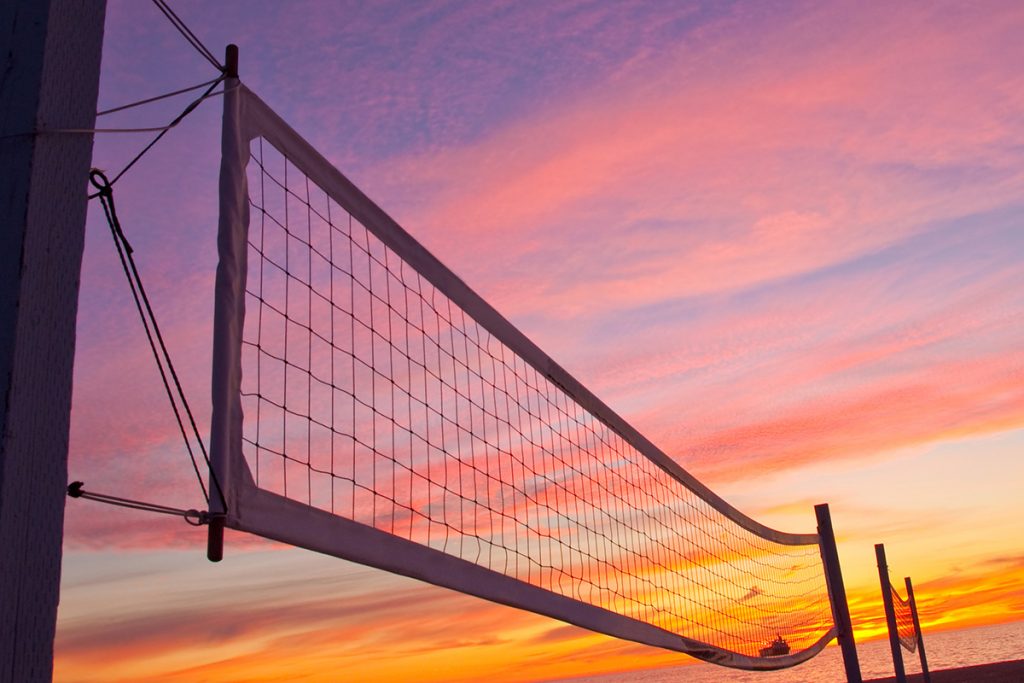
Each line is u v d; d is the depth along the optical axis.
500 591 3.89
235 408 2.44
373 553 2.97
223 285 2.51
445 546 3.62
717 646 6.66
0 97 1.97
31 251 1.87
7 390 1.76
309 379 2.90
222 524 2.30
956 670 31.11
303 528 2.62
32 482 1.77
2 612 1.66
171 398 2.27
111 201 2.25
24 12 2.03
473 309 4.35
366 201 3.50
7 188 1.90
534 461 4.78
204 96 2.60
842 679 69.31
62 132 1.98
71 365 1.90
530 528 4.61
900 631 16.03
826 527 8.36
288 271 2.90
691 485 6.95
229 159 2.62
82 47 2.09
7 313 1.81
